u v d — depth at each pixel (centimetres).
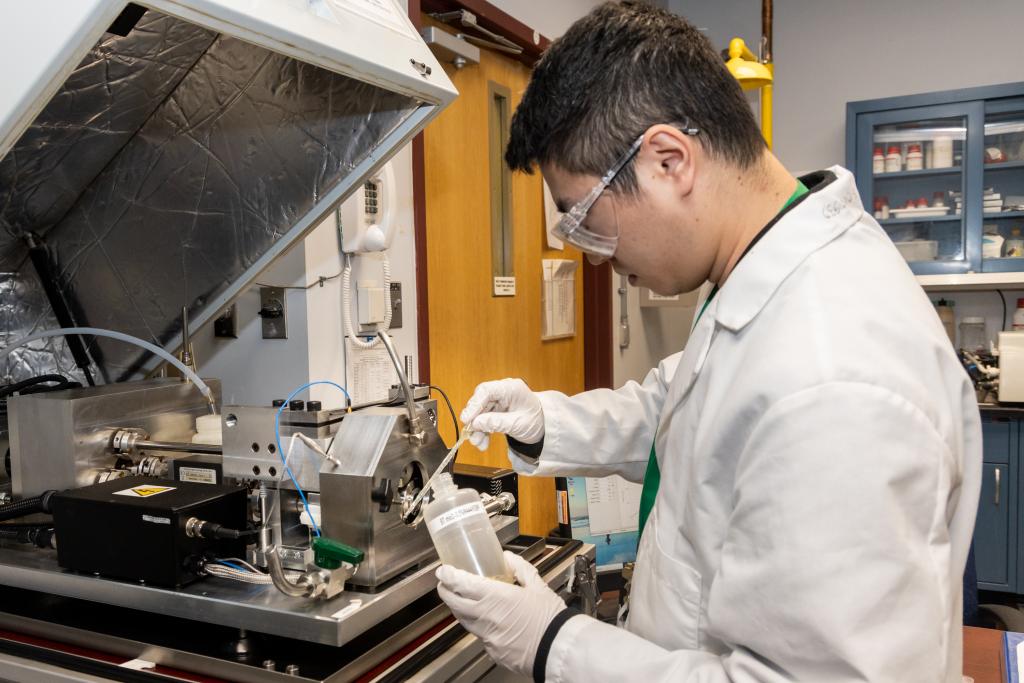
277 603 88
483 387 121
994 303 356
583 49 78
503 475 130
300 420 102
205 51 117
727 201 80
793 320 71
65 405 116
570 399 127
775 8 381
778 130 384
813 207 78
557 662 80
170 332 156
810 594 62
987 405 312
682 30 79
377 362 183
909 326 69
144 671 89
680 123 76
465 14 209
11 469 125
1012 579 305
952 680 69
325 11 97
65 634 98
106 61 108
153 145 133
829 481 62
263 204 136
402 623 99
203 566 95
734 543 69
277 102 122
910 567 61
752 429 71
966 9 348
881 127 345
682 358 90
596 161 78
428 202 209
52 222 145
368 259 179
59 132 120
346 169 127
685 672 72
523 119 82
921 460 63
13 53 81
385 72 103
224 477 108
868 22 365
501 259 248
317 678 83
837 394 64
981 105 320
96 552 97
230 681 87
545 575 121
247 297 170
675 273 85
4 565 104
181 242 145
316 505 103
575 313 303
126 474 119
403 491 100
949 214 334
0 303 148
